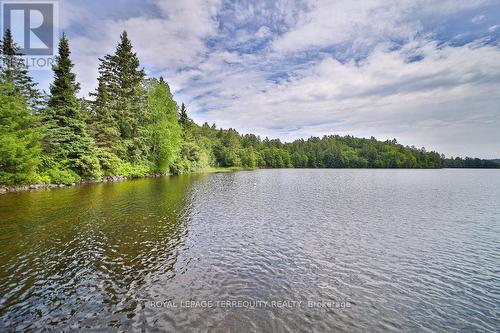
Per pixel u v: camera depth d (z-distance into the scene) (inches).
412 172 4035.4
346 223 705.0
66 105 1322.6
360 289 361.4
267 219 724.7
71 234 533.6
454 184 1952.5
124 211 738.2
